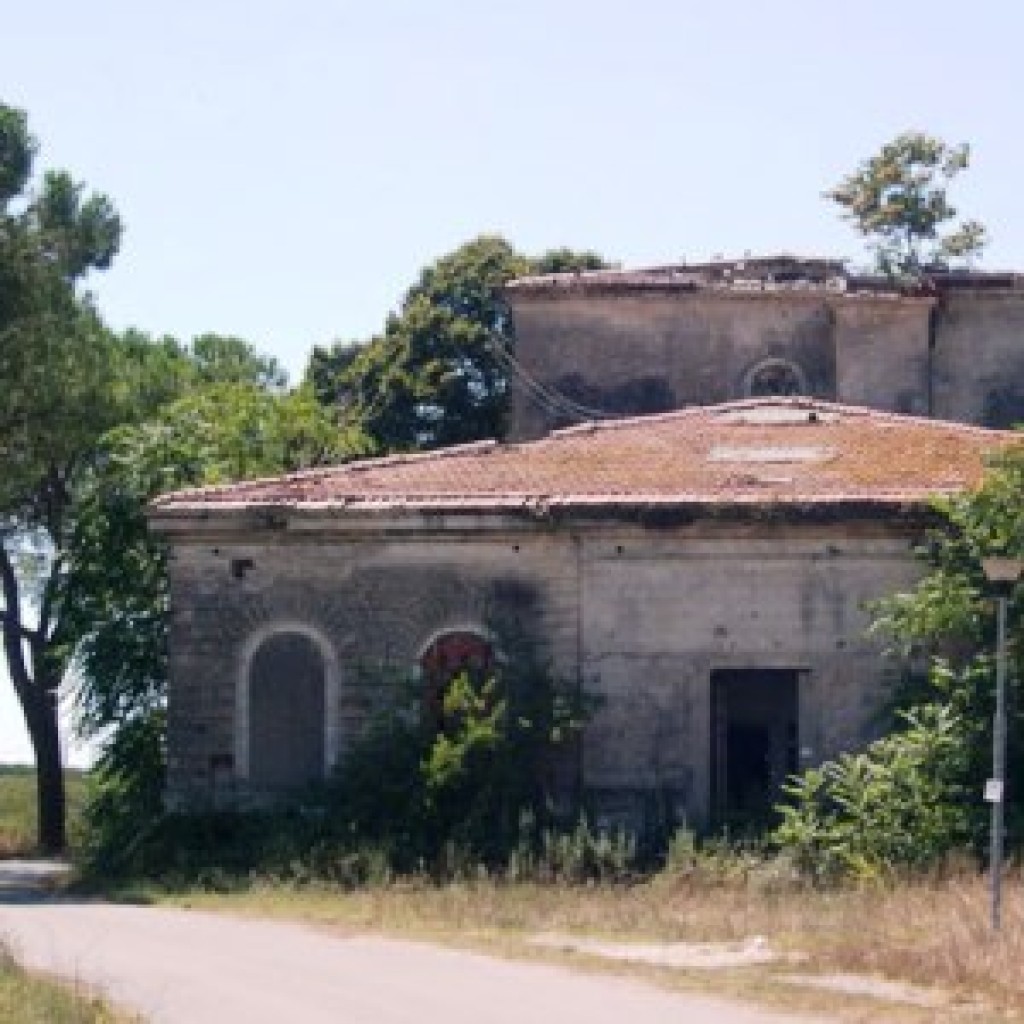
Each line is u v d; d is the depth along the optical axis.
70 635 54.59
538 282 57.03
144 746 50.44
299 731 45.31
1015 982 25.86
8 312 54.38
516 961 29.55
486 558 45.12
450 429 71.31
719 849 40.75
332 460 60.25
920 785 39.81
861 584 44.25
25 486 58.38
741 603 44.47
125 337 68.94
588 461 47.22
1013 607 40.81
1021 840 38.78
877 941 29.58
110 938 32.38
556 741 43.53
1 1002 23.42
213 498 45.84
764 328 56.59
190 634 45.59
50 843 64.06
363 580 45.34
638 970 28.33
